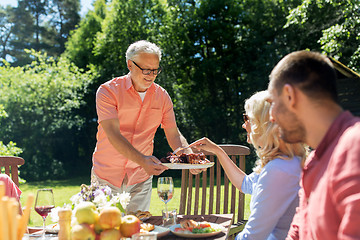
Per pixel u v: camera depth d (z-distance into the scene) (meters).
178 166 2.46
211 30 16.62
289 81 1.07
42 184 13.57
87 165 16.89
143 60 2.77
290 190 1.79
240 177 2.48
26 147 14.88
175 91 16.12
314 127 1.07
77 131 16.25
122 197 1.97
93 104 17.06
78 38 21.61
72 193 10.72
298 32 14.96
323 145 1.05
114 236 1.33
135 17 17.27
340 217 0.94
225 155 2.58
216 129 16.08
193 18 16.92
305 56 1.07
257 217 1.81
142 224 1.91
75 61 21.17
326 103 1.04
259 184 1.84
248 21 16.67
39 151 15.05
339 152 0.91
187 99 16.52
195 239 1.78
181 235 1.80
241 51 16.70
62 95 15.48
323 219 0.98
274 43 15.45
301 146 1.85
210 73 16.58
